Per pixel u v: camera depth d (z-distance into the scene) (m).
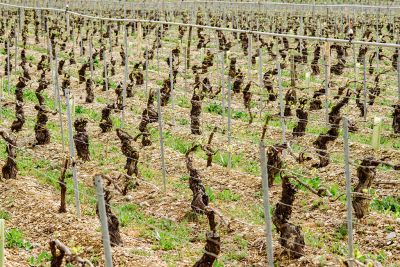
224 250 13.03
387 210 14.84
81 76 31.31
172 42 45.84
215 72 33.59
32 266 12.24
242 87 28.56
